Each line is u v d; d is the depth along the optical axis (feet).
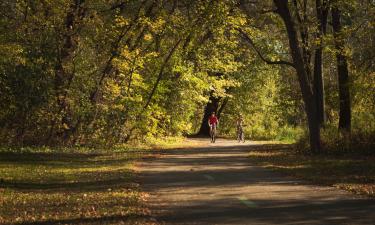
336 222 30.07
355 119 99.76
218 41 124.47
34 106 87.61
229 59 138.51
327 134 87.25
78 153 86.58
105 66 102.01
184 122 131.75
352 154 79.51
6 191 44.65
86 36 96.78
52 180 52.80
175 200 39.04
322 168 60.18
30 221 31.89
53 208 36.37
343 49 88.22
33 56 87.45
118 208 35.94
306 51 94.17
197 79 127.24
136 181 50.39
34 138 91.20
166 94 124.26
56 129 93.30
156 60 116.88
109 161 72.64
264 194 41.24
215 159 75.46
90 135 98.48
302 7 93.15
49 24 92.02
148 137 115.75
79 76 94.38
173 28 111.65
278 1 81.51
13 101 86.69
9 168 62.95
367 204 35.88
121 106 101.96
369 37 90.89
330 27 110.22
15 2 95.96
